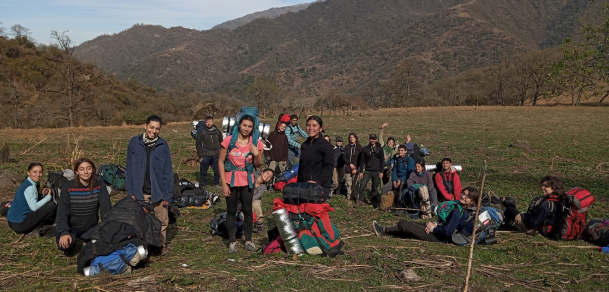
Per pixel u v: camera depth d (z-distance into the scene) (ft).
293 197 18.11
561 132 92.27
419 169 28.84
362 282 15.67
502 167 48.55
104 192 18.69
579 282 16.19
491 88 333.42
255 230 22.74
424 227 22.09
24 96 194.29
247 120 17.78
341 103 217.36
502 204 24.75
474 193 20.90
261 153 18.38
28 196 20.24
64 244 17.29
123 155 50.85
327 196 19.07
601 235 21.18
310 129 18.85
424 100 333.42
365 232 23.61
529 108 184.34
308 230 18.35
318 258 17.97
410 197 28.22
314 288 15.03
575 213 21.58
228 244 20.57
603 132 92.48
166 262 17.74
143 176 17.97
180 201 27.73
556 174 44.62
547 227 22.48
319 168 18.99
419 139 77.56
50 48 276.00
